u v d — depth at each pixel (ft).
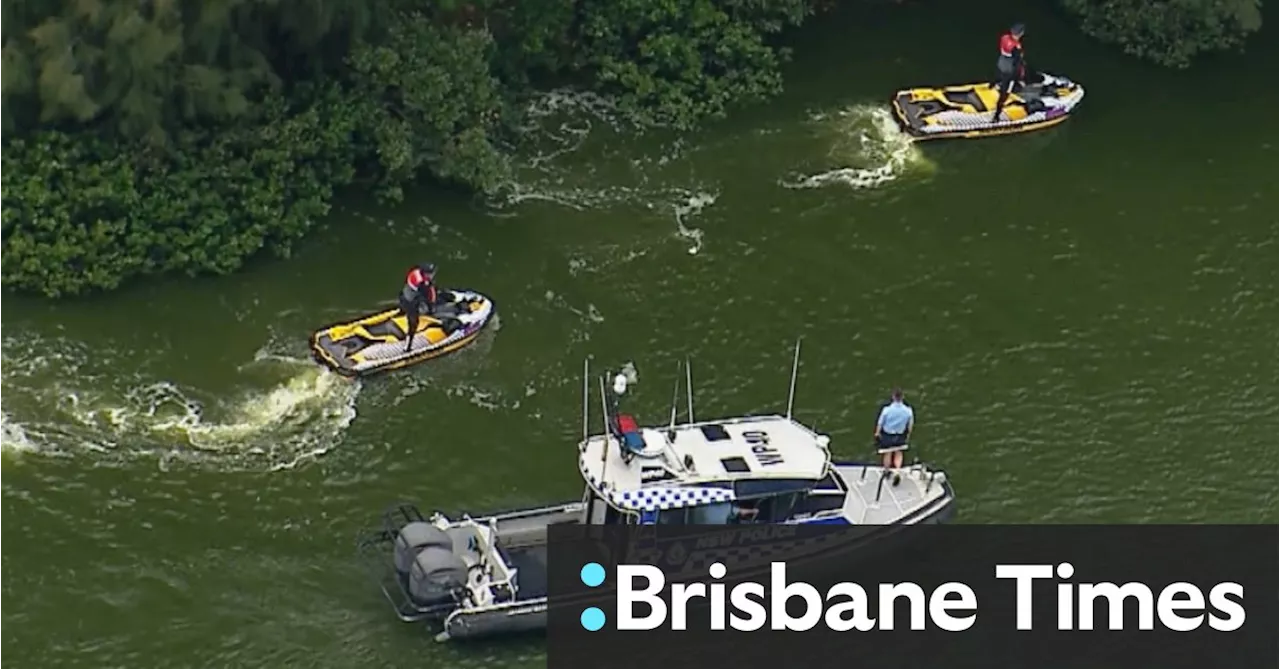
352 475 465.47
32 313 499.10
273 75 529.86
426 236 532.73
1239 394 501.97
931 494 456.04
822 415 489.67
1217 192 571.69
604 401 458.91
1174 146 587.68
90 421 472.44
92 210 508.94
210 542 446.19
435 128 539.70
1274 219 562.66
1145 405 497.46
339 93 538.06
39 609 428.97
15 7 496.23
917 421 489.26
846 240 544.62
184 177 517.55
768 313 519.19
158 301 505.25
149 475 460.14
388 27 544.21
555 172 558.97
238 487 459.73
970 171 573.33
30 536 444.14
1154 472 478.59
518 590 429.38
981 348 512.22
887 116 588.09
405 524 446.19
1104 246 548.72
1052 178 573.33
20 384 480.23
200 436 471.21
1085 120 595.06
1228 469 480.23
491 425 481.05
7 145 511.81
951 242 546.67
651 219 546.67
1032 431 488.02
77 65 502.79
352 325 498.69
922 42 618.44
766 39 610.65
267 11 524.93
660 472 433.07
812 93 595.06
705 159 569.23
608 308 516.73
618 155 567.18
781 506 438.40
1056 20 632.79
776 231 545.85
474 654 425.28
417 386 489.26
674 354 504.84
